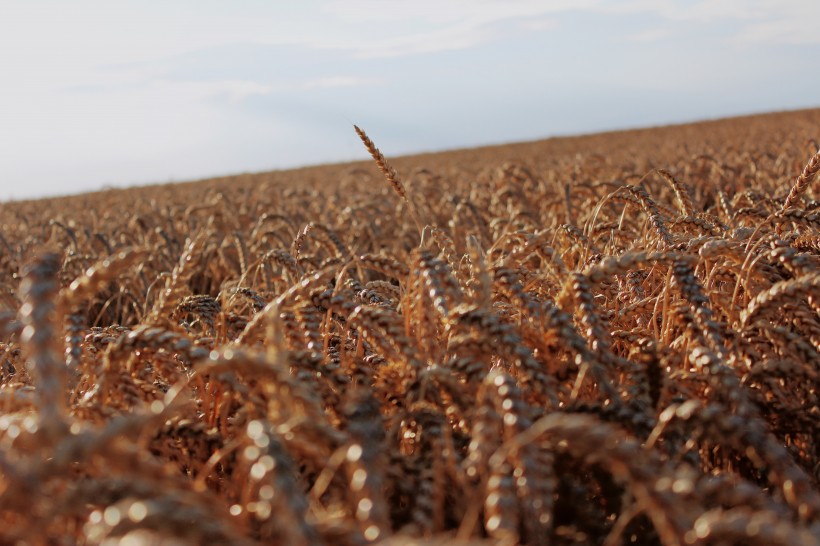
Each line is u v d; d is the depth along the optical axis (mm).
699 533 1393
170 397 1705
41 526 1489
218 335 3094
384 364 2707
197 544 1362
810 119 39719
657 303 3039
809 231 3494
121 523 1342
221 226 10797
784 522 1432
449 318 2348
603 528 2041
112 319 6355
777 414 2367
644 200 4023
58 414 1478
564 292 2557
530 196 10336
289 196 15805
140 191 30500
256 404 2150
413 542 1326
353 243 8469
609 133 60188
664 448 2113
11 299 5344
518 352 2164
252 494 1983
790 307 2709
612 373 2408
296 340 2625
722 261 3441
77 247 8500
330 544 1473
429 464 2055
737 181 9625
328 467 1709
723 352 2373
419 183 16844
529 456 1720
